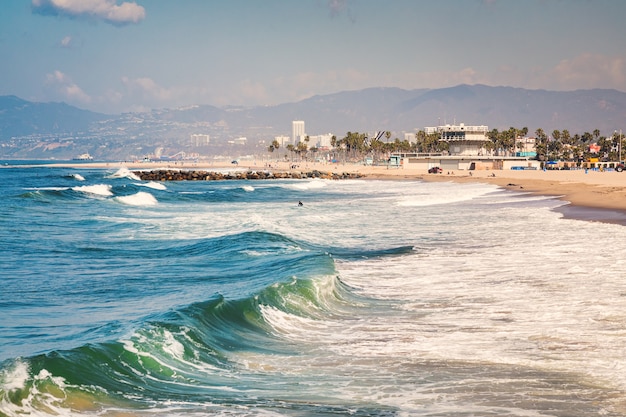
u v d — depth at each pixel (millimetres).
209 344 17953
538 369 16562
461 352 18203
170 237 43219
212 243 38969
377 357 17812
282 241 39281
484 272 31000
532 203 75000
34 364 13711
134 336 16844
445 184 142250
